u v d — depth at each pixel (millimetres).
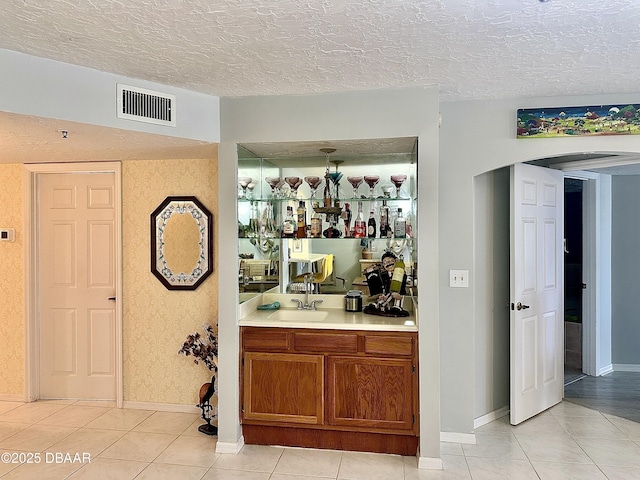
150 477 2773
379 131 2949
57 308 4000
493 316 3600
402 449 3055
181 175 3818
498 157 3189
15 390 3996
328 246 3750
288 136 3039
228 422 3113
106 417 3682
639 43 2219
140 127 2752
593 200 4684
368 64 2498
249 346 3154
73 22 1979
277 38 2146
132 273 3885
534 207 3631
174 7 1843
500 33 2100
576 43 2219
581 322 5070
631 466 2875
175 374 3842
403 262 3459
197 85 2855
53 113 2428
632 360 4930
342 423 3053
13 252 3973
